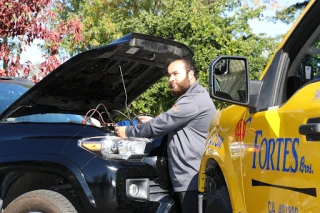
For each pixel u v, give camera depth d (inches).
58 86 178.2
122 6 898.7
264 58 546.3
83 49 830.5
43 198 157.4
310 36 106.2
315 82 94.6
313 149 87.2
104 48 166.1
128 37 168.9
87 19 847.7
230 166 117.8
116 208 150.9
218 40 518.6
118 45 166.6
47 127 165.9
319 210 85.1
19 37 357.7
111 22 847.1
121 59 177.6
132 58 179.9
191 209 166.7
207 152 133.0
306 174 88.5
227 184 118.8
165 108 504.1
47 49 385.4
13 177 172.6
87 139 157.3
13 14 345.4
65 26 391.5
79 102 198.2
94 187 151.3
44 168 157.9
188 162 167.0
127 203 153.3
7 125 171.2
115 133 165.0
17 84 210.5
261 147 103.8
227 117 125.3
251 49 541.3
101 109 209.5
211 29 519.5
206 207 132.2
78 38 401.1
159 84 488.1
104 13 880.9
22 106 175.2
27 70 362.3
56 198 157.0
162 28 535.8
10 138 166.4
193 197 166.4
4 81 209.0
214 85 105.7
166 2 831.1
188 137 167.9
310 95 92.8
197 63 512.7
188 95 169.9
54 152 157.9
